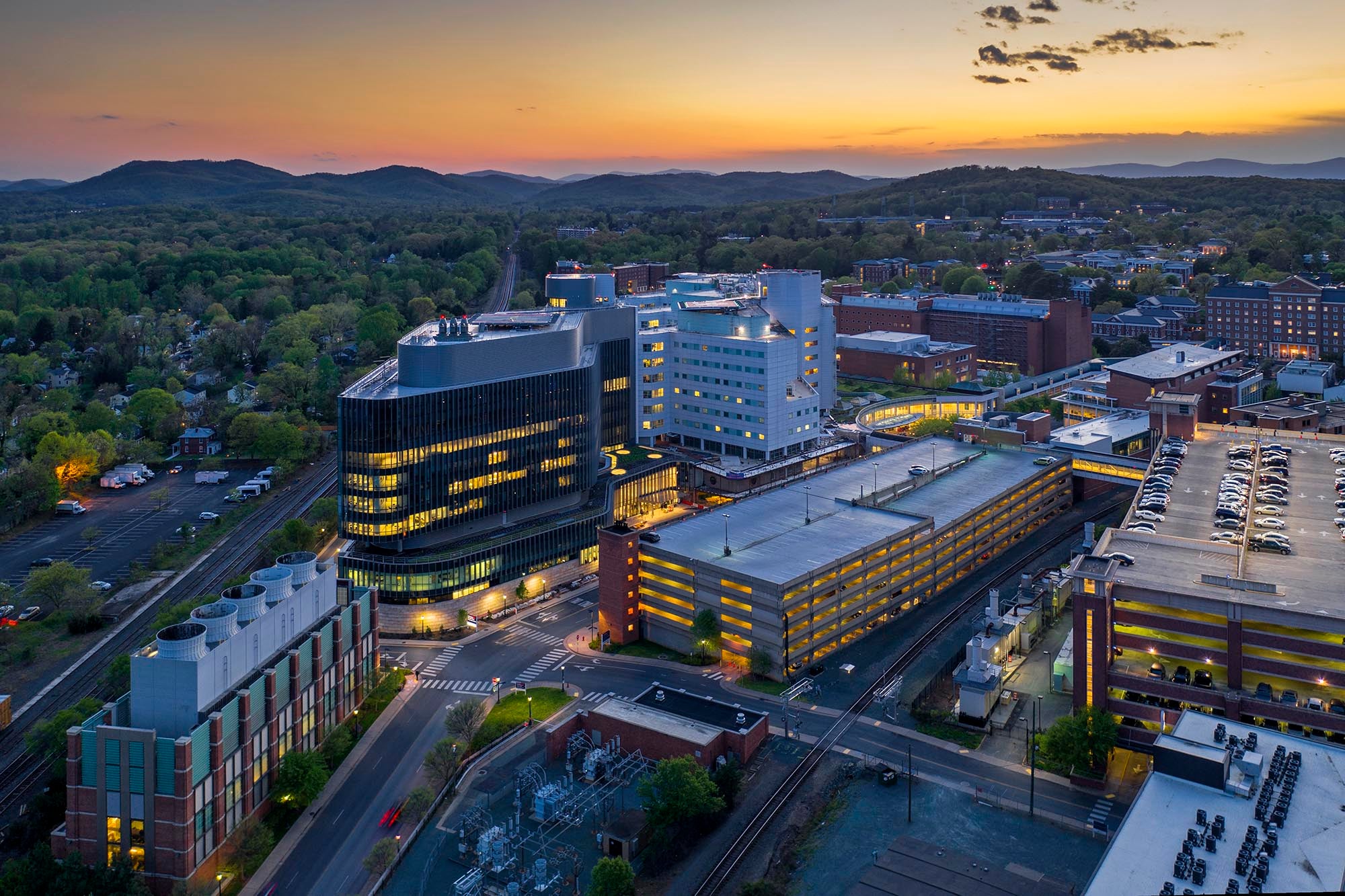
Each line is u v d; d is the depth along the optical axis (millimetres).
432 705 182000
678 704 172000
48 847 134500
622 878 125062
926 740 164000
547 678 191250
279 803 150625
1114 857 111125
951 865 132000
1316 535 185375
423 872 136500
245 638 147125
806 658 191375
